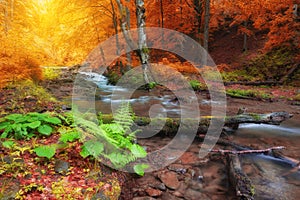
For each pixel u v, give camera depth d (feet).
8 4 37.68
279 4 39.60
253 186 9.94
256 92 31.65
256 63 47.09
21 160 9.17
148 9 53.01
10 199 7.13
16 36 32.14
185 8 53.52
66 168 9.38
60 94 31.48
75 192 8.04
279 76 41.29
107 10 48.32
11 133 11.46
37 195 7.58
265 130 17.99
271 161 12.78
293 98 29.53
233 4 50.29
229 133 16.94
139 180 10.62
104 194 8.34
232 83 39.29
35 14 55.47
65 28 57.26
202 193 9.89
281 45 45.52
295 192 9.86
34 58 35.35
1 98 21.27
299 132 17.56
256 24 43.80
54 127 12.85
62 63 67.36
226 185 10.50
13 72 29.17
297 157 13.12
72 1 46.47
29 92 24.03
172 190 10.03
